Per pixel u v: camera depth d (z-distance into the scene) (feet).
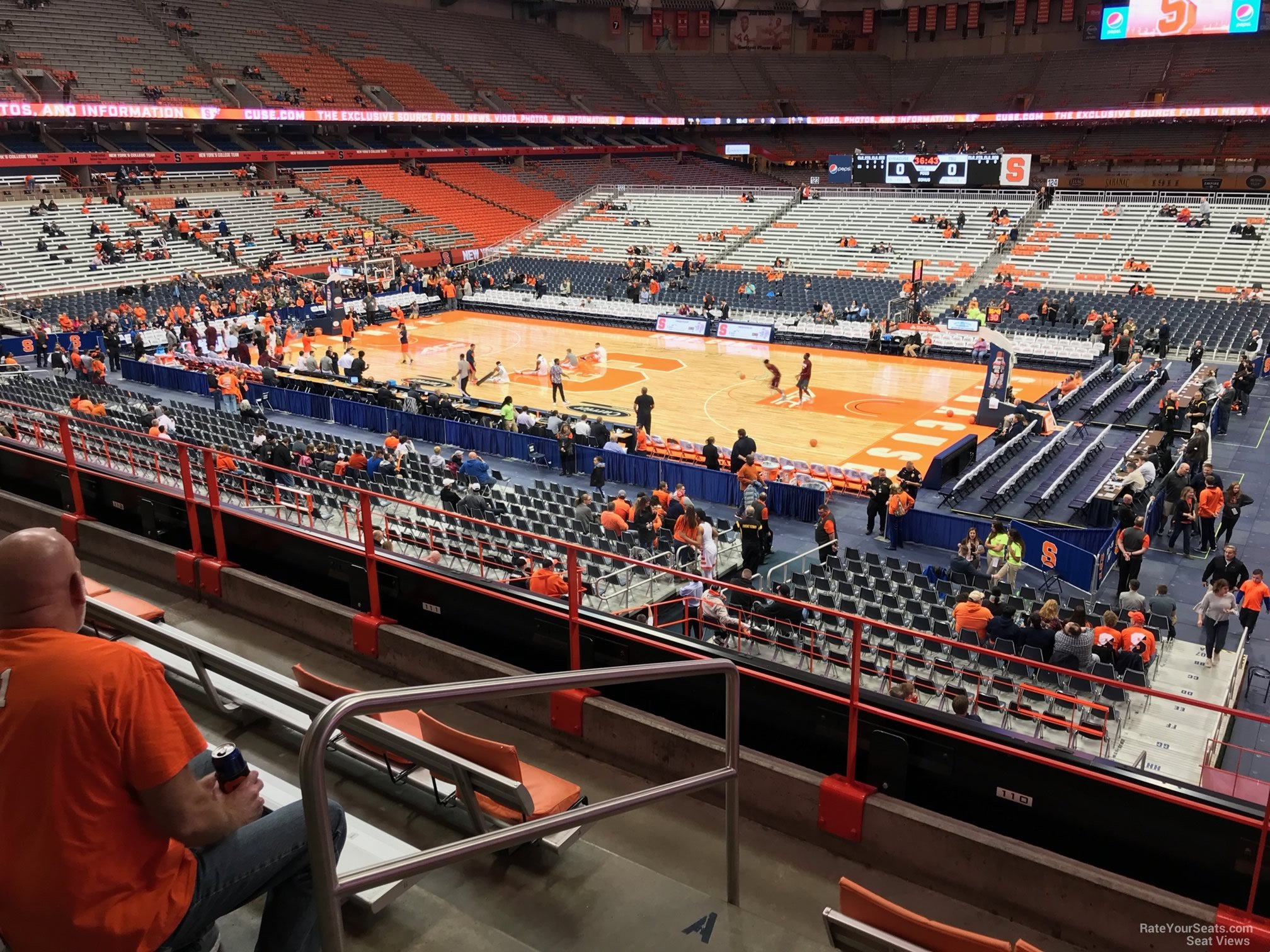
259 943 10.36
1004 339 90.53
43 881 7.95
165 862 8.67
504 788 15.70
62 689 7.96
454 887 15.56
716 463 74.69
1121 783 17.71
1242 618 45.47
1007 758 19.36
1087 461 79.61
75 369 104.58
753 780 20.02
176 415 80.02
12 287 136.67
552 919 14.90
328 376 102.58
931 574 55.36
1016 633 38.93
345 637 27.09
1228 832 17.25
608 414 98.63
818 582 48.55
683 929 14.78
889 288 152.35
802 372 103.09
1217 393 90.12
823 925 16.89
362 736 17.69
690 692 23.56
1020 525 60.18
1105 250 155.02
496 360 126.31
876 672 37.65
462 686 9.93
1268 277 140.26
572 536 51.65
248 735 20.29
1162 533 65.51
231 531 32.45
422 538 45.78
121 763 8.09
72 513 37.19
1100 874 16.93
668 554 51.72
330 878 8.70
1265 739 38.78
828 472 75.66
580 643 24.98
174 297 143.23
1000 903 17.78
